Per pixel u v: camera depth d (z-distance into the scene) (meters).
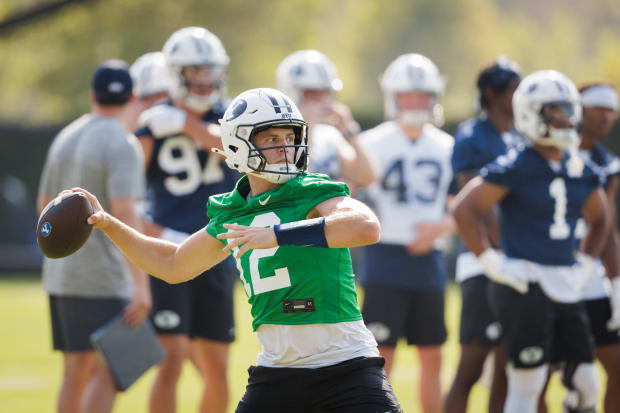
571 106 21.03
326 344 15.08
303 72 27.53
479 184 21.53
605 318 23.58
